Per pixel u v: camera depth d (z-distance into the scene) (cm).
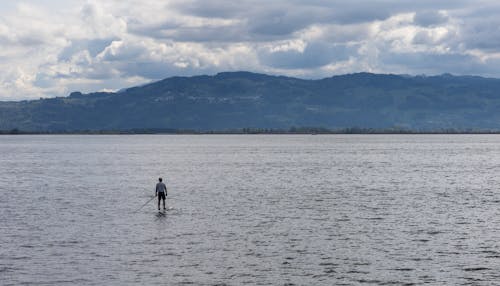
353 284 5100
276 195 11050
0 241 6675
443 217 8338
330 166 19600
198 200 10306
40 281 5153
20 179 15000
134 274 5353
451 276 5334
